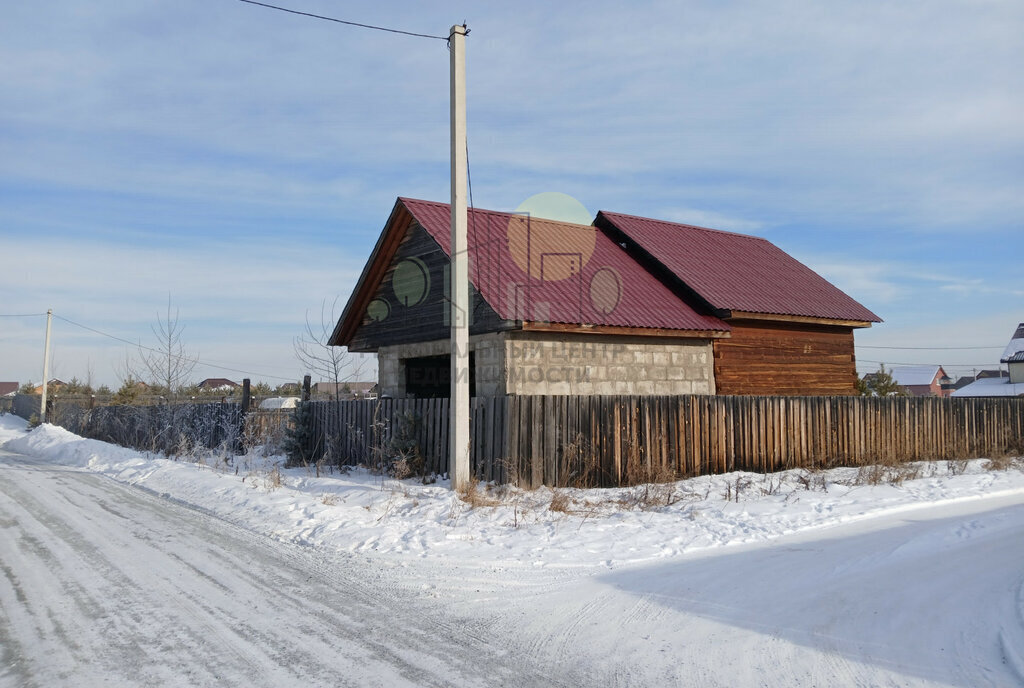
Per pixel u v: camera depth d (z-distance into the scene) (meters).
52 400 40.56
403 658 5.11
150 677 4.75
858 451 16.45
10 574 7.43
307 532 9.41
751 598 6.62
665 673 4.87
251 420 20.44
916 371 88.12
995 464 17.05
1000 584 7.13
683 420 13.63
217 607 6.32
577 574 7.47
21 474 17.20
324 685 4.62
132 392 35.12
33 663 5.00
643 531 9.28
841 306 20.27
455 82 11.85
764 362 18.64
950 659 5.14
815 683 4.71
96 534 9.59
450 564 7.86
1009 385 52.97
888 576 7.44
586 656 5.19
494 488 11.73
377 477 13.95
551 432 12.33
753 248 23.11
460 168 11.80
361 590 6.89
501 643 5.46
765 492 12.32
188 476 14.77
